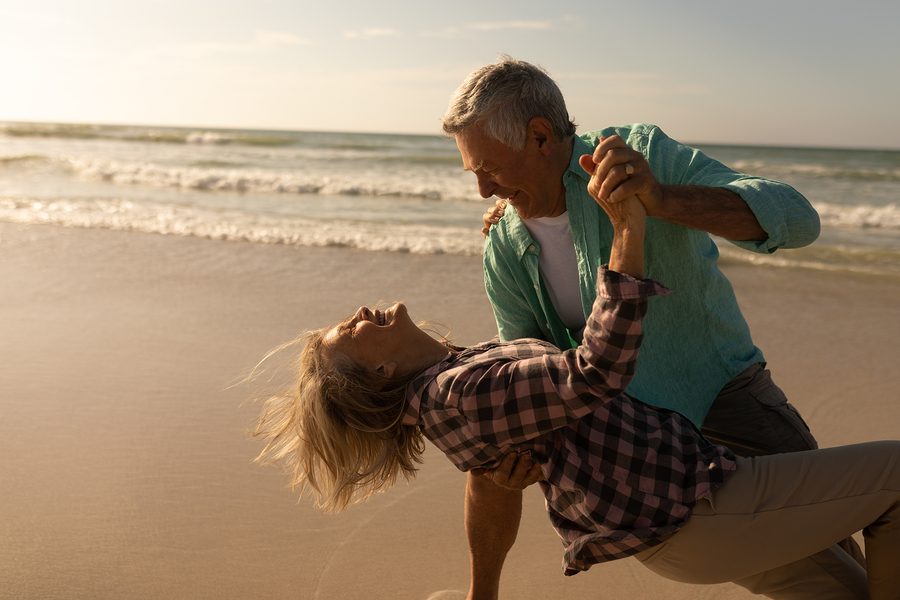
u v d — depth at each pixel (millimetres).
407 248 8391
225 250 8125
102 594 2328
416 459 1900
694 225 1637
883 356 4770
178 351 4738
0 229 8969
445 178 18703
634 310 1364
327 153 30094
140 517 2789
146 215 10461
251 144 35281
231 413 3760
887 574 1621
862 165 30250
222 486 3039
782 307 6137
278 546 2631
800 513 1596
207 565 2502
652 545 1613
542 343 1814
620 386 1421
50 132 36031
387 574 2479
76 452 3311
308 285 6602
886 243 9570
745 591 2398
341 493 1859
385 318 1846
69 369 4371
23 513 2799
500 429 1556
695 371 1984
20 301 5891
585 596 2400
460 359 1770
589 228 1912
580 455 1641
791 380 4348
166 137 35250
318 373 1763
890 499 1571
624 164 1403
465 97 1819
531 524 2863
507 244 2195
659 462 1624
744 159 38344
